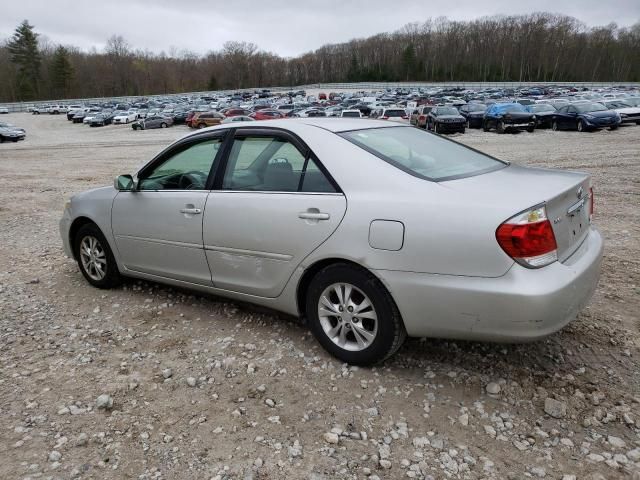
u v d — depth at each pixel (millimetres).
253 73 145500
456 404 2920
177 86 137000
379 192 3047
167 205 4051
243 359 3465
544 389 3027
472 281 2750
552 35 129000
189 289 4480
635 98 29062
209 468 2477
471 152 3826
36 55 116938
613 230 6500
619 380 3094
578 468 2426
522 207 2693
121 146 28984
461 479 2373
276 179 3492
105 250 4691
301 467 2469
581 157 14695
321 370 3289
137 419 2863
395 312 3045
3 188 13102
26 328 4055
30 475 2443
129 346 3715
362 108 44719
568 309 2775
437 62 136375
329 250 3162
